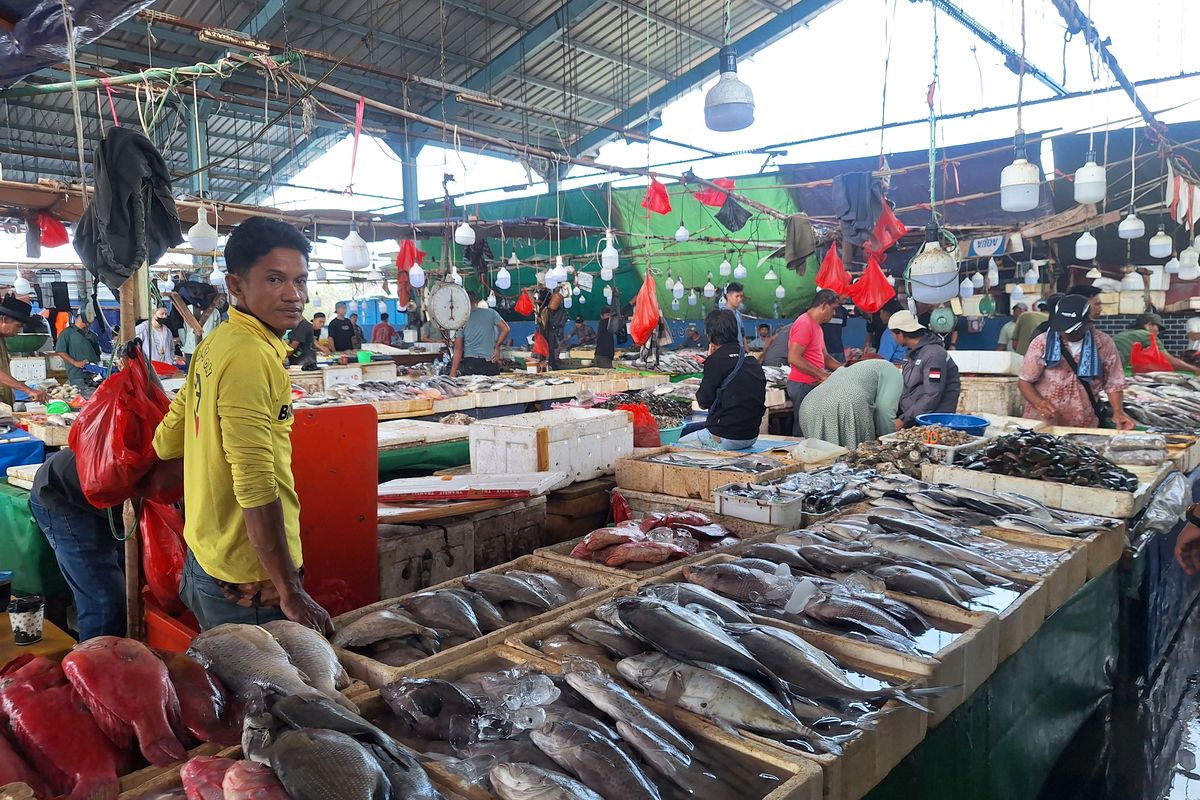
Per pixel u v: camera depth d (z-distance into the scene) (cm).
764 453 437
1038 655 248
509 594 232
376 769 123
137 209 246
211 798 128
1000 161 1106
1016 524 306
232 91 1225
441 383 789
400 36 1275
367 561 279
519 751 146
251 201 2242
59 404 575
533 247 1739
